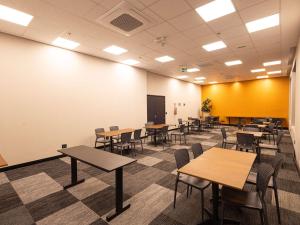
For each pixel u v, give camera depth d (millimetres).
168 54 5750
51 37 4309
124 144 5055
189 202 2686
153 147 6230
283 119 10445
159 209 2521
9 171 3992
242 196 2021
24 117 4352
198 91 13484
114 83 6570
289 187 3156
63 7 3035
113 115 6535
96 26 3740
